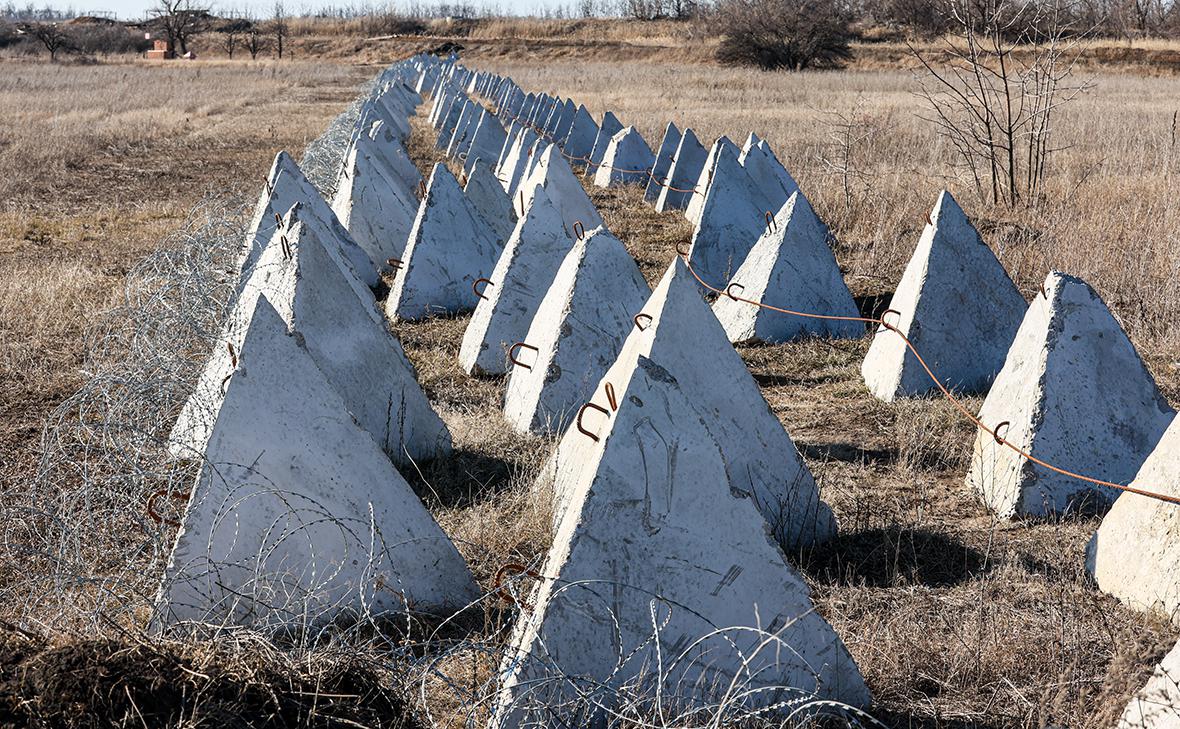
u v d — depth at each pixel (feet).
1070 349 19.19
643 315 18.21
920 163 56.29
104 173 67.36
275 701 11.24
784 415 24.36
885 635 14.35
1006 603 15.48
